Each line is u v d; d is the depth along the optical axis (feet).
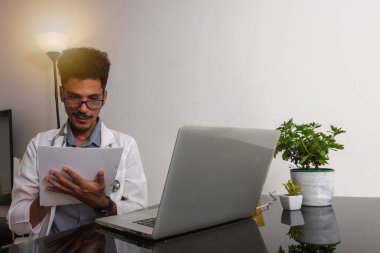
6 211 6.76
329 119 5.05
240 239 2.27
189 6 6.12
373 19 4.83
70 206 4.24
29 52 7.54
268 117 5.43
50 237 2.43
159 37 6.37
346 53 4.97
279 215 3.12
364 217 2.91
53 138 4.48
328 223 2.72
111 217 2.91
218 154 2.27
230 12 5.76
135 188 4.62
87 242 2.26
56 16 7.34
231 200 2.63
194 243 2.19
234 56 5.71
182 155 2.03
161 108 6.29
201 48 5.99
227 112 5.74
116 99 6.69
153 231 2.18
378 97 4.78
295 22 5.28
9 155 6.86
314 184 3.49
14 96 7.66
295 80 5.26
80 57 4.03
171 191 2.09
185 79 6.11
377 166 4.79
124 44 6.69
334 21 5.04
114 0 6.82
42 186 3.47
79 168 3.35
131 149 4.77
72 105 4.14
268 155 2.85
